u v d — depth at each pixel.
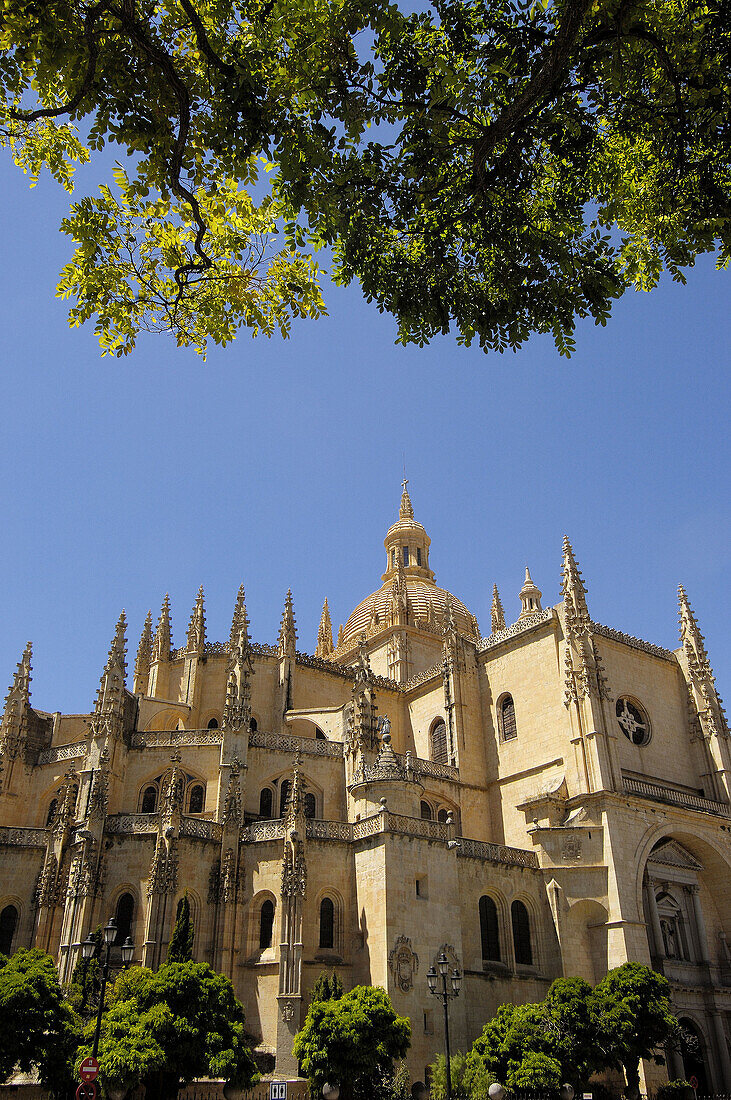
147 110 19.95
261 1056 44.59
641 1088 49.12
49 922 48.34
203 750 58.06
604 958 52.59
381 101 20.23
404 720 76.12
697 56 20.39
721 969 59.44
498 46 20.03
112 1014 38.28
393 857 49.31
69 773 53.44
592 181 23.09
